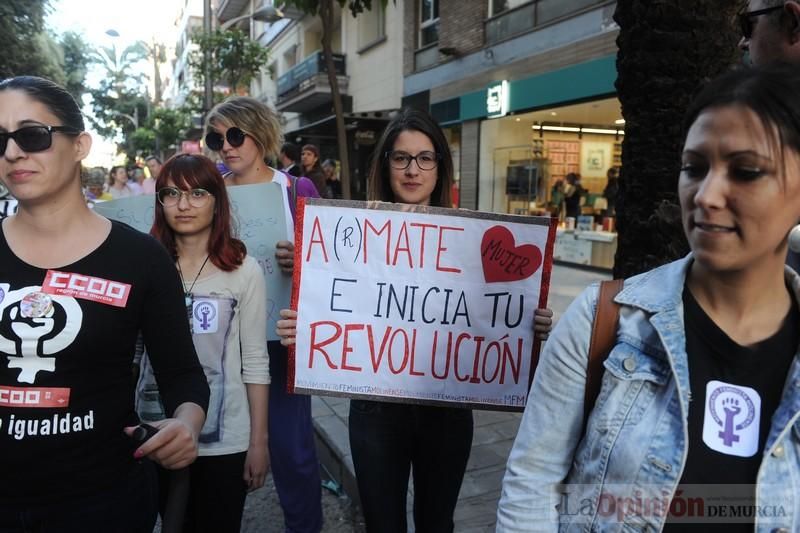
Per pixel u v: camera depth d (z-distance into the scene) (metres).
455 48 12.54
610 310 1.19
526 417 1.28
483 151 12.29
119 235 1.51
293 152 7.83
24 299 1.38
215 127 2.93
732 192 0.98
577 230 10.77
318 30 20.84
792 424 1.01
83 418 1.41
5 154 1.35
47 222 1.42
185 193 2.11
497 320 2.17
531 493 1.22
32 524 1.39
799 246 1.41
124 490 1.51
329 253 2.21
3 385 1.37
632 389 1.12
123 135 44.84
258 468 2.21
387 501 2.02
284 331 2.18
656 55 2.08
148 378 2.12
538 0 10.30
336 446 3.51
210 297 2.15
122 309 1.46
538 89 10.09
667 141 2.11
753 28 1.71
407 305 2.19
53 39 18.88
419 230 2.18
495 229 2.15
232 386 2.17
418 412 2.20
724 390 1.07
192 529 2.21
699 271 1.13
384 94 15.77
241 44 16.50
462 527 2.76
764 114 0.94
